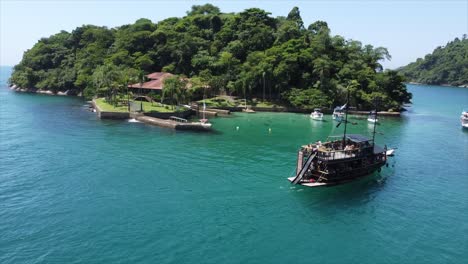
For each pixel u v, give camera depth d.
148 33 183.38
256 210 46.47
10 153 68.19
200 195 50.47
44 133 87.00
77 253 35.19
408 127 115.12
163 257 35.00
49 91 196.88
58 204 46.03
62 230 39.50
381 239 40.62
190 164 64.62
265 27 176.12
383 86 159.12
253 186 54.69
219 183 55.38
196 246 37.19
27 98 167.88
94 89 154.38
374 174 64.00
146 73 166.00
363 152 60.81
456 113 156.12
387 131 106.69
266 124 111.50
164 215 43.81
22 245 36.38
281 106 144.00
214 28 197.12
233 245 37.75
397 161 73.19
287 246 38.19
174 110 116.44
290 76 153.25
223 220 43.25
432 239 41.03
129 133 89.75
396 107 150.12
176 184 54.28
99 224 41.03
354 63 163.25
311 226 42.94
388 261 36.31
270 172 61.50
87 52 199.12
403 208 49.31
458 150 84.00
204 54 171.88
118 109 115.62
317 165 56.75
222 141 84.81
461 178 63.06
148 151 72.62
